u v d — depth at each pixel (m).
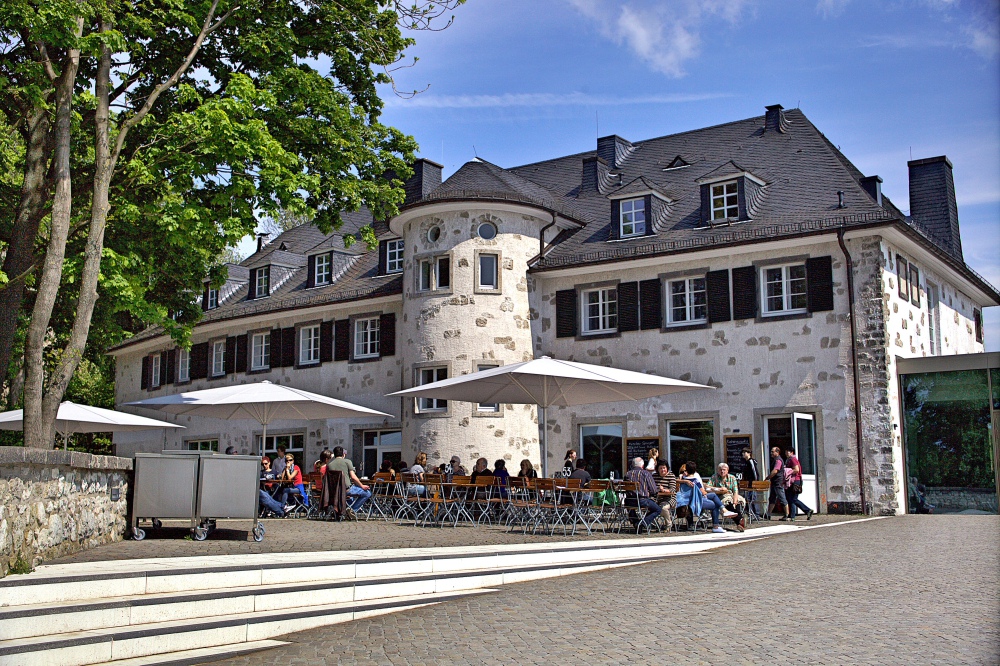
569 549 13.30
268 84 18.09
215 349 36.47
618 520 18.67
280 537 14.43
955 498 22.23
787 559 12.77
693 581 11.15
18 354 31.19
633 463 16.98
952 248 28.94
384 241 31.02
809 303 23.14
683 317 25.27
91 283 15.07
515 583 11.98
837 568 11.70
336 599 10.27
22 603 8.18
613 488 17.05
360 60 20.19
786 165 26.16
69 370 14.67
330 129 19.02
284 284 34.81
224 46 18.83
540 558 12.93
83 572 8.98
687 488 17.28
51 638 7.66
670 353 25.11
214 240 17.19
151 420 24.94
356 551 12.29
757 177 25.25
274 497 21.16
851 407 22.36
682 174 28.61
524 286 27.02
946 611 8.77
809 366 23.00
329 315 31.75
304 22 19.25
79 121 15.99
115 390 43.50
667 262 25.34
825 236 22.77
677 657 7.41
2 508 8.73
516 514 18.66
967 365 22.06
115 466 12.90
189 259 21.39
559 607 9.84
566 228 28.67
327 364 31.59
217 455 14.00
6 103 17.36
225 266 21.67
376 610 10.15
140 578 9.09
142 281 19.52
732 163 24.98
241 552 11.93
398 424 29.31
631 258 25.44
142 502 13.73
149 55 18.33
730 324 24.22
